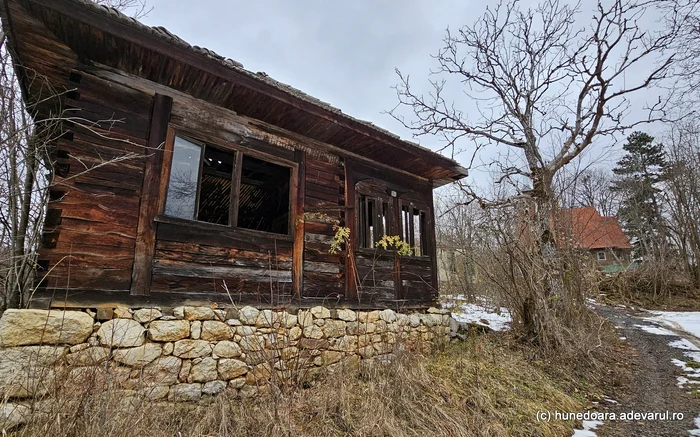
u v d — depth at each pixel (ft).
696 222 46.32
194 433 9.80
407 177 24.70
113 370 10.19
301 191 18.45
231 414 11.44
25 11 10.60
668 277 42.75
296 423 11.27
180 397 12.17
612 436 13.06
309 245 18.17
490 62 30.45
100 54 12.76
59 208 11.61
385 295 21.26
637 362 21.71
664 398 16.62
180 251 13.84
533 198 24.27
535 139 28.53
